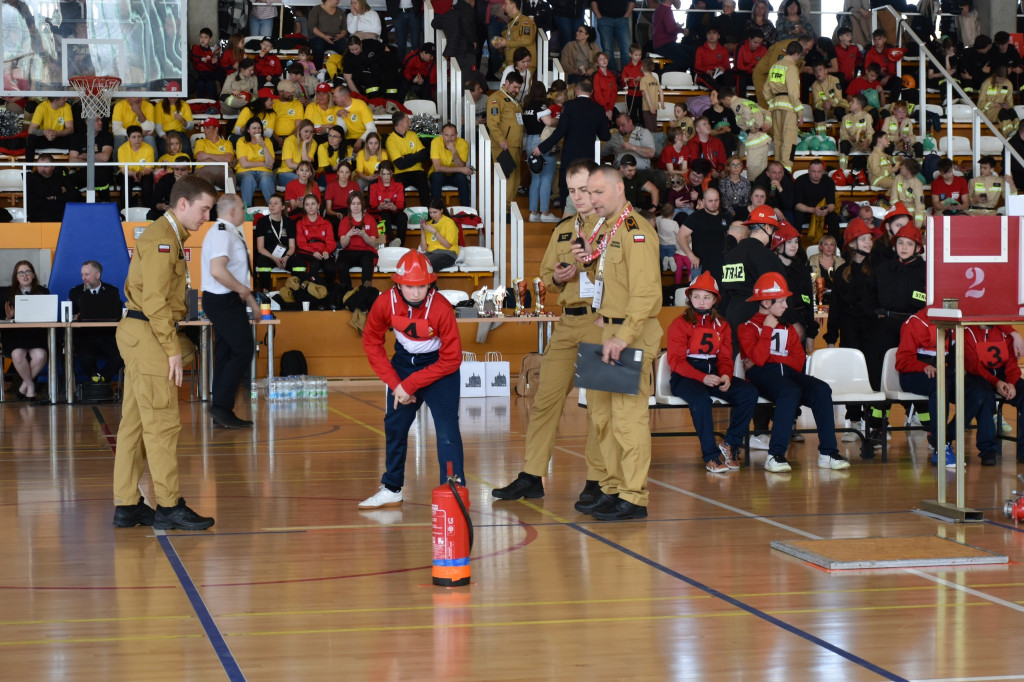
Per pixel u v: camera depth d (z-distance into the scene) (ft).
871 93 60.49
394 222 50.01
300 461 26.53
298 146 51.34
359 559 16.87
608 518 19.81
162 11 46.32
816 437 31.89
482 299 42.98
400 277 18.89
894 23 65.82
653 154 54.49
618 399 19.67
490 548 17.62
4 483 23.53
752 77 61.87
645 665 12.02
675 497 22.17
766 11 63.26
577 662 12.12
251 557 16.99
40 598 14.73
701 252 44.78
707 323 25.84
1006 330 26.81
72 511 20.63
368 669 11.88
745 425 25.80
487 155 50.83
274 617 13.83
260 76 55.93
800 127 60.54
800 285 31.22
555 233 21.35
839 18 66.33
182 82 46.47
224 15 62.03
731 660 12.17
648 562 16.67
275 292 46.75
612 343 18.92
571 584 15.42
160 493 18.94
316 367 46.39
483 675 11.71
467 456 27.30
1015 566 16.49
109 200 50.93
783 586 15.30
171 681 11.49
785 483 23.89
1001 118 60.44
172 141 51.19
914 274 29.48
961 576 15.89
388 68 57.67
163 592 14.99
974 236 19.57
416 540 18.17
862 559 16.42
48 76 45.34
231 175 51.52
